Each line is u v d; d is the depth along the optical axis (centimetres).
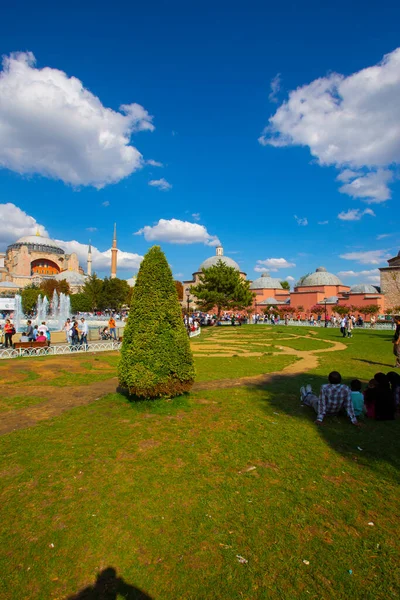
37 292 6469
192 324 3020
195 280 7312
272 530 385
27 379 1145
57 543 370
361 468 519
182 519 404
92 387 1032
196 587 315
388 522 398
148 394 819
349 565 336
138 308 834
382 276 5291
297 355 1700
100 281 6775
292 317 5703
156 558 349
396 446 593
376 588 311
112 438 632
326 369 1303
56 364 1441
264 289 7194
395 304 5153
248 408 803
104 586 320
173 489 464
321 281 6500
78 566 342
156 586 317
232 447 590
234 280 4062
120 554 355
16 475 504
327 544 363
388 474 502
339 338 2589
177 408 798
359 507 425
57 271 10569
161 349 815
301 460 544
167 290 852
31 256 10000
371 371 1266
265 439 623
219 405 829
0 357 1617
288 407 811
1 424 716
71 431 668
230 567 335
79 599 307
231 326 4103
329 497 445
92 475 501
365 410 742
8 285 8088
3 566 340
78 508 426
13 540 374
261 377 1159
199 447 592
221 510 420
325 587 312
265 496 447
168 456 559
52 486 473
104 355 1716
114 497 447
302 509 421
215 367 1345
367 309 5106
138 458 554
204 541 370
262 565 338
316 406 754
